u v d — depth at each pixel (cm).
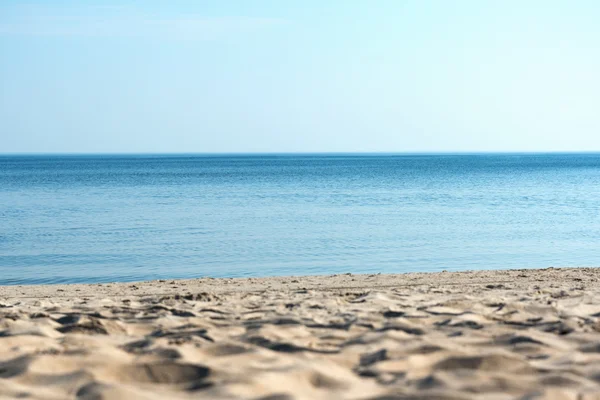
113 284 1202
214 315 655
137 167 12912
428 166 12562
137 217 2875
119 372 368
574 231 2288
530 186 5272
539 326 545
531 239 2088
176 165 14588
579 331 511
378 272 1535
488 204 3488
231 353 439
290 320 592
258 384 344
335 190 4797
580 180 6347
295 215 2917
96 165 15125
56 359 395
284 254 1820
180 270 1588
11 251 1898
